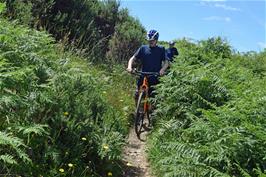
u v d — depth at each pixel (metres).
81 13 10.04
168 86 5.90
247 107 4.38
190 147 3.97
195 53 7.68
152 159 4.93
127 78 9.34
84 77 5.28
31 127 3.59
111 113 5.20
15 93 4.00
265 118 4.25
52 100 4.33
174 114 5.57
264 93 4.88
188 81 5.64
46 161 3.90
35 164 3.71
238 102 4.50
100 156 4.41
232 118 4.20
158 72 6.29
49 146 3.89
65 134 4.25
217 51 9.42
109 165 4.43
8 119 3.61
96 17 11.73
